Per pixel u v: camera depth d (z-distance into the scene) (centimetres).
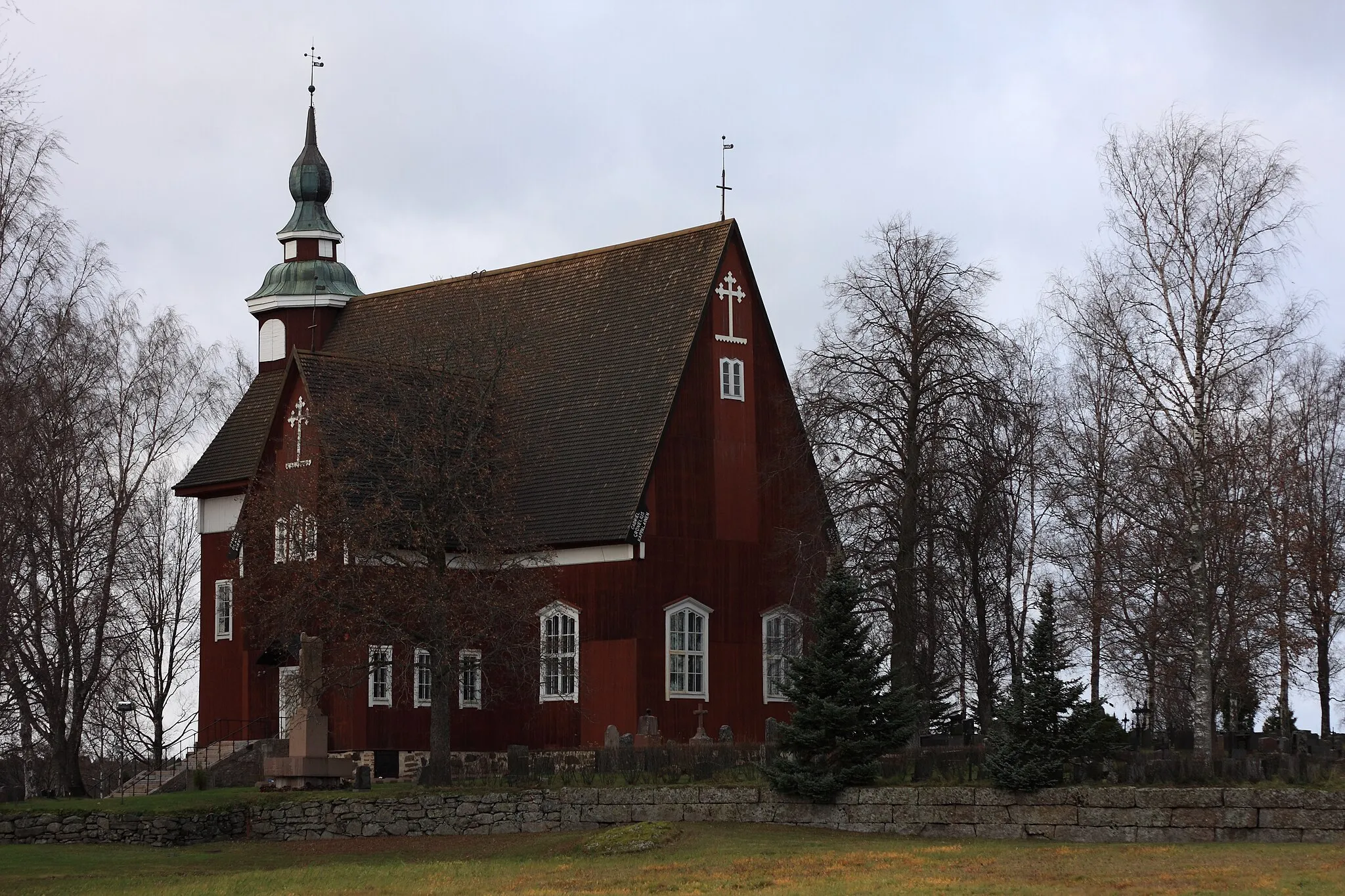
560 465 6519
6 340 4666
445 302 7475
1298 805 4028
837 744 4666
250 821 5109
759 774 4938
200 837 4988
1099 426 6406
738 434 6588
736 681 6419
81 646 6122
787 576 6606
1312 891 3188
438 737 5447
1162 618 5625
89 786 7206
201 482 7269
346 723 6222
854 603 4862
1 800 6688
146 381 6844
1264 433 5603
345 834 5050
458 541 5772
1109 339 5269
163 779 6247
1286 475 5950
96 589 6194
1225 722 6222
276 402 6488
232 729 6956
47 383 4931
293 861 4603
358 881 3928
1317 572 6103
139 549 7588
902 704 4778
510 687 6425
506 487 5912
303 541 5562
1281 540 5806
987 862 3838
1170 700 6072
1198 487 5038
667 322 6638
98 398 5856
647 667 6169
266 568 5791
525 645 5691
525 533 6153
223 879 4031
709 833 4547
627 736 5538
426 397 5778
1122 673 6166
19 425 4781
